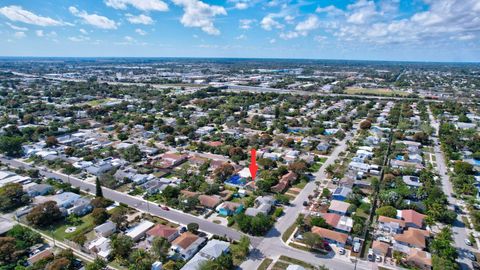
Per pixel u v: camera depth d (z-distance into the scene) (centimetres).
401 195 9875
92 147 15050
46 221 8369
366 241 7694
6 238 6994
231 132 17812
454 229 8331
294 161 12800
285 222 8581
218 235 7925
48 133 16900
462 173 11462
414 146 15112
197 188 10538
